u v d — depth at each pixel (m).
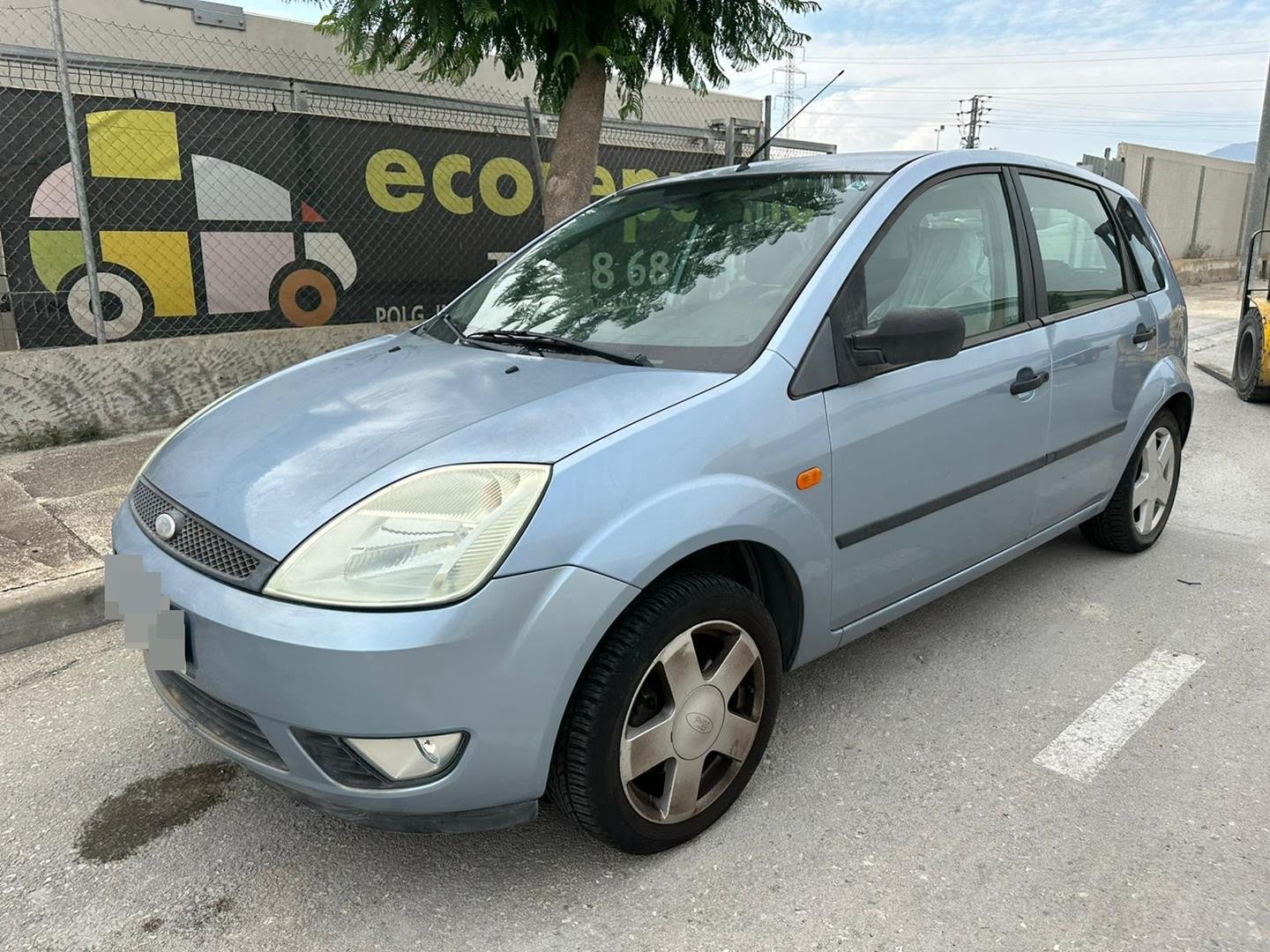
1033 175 3.50
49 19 7.93
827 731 2.90
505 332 2.90
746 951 2.04
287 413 2.50
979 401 2.93
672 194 3.35
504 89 10.16
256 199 7.10
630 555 2.04
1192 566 4.20
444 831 2.03
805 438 2.42
